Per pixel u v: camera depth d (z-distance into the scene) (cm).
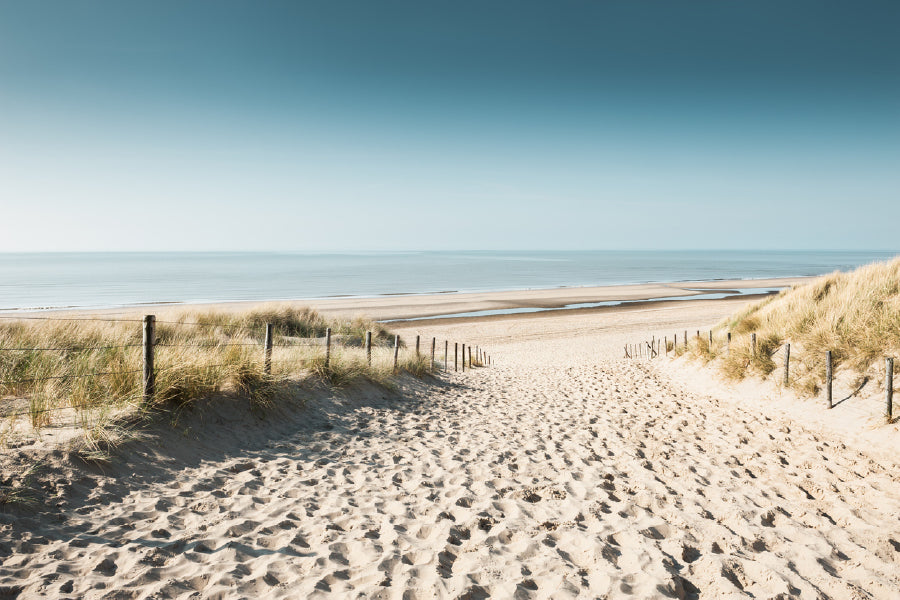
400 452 641
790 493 522
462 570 346
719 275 11538
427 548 375
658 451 676
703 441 735
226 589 305
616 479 560
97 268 12762
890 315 894
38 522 350
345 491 492
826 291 1295
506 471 581
